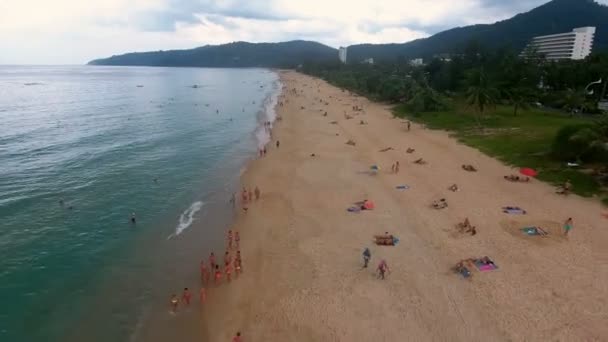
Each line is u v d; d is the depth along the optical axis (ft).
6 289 87.56
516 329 70.33
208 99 472.03
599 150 139.74
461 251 95.76
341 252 98.02
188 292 86.17
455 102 313.12
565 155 149.59
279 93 530.68
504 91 253.24
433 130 232.12
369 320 74.28
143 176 163.02
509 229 105.40
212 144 221.25
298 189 142.61
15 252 102.58
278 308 79.00
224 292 85.61
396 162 170.40
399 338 69.67
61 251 103.60
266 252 100.22
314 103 397.80
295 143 215.72
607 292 79.20
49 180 157.07
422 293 81.05
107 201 136.46
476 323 72.18
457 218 112.98
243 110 367.86
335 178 152.97
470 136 207.41
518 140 187.32
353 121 278.67
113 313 80.38
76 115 333.21
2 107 379.96
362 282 85.71
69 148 209.77
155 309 81.35
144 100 460.96
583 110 258.98
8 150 204.03
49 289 88.02
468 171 153.38
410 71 531.09
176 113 348.38
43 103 421.59
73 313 80.38
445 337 69.41
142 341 72.84
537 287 81.30
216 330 74.79
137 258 100.48
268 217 120.67
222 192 144.36
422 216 115.14
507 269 87.66
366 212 119.75
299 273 90.17
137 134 249.14
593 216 110.63
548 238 100.17
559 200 121.90
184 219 122.42
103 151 202.90
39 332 75.25
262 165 174.70
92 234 112.88
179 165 179.01
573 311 74.28
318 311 77.30
